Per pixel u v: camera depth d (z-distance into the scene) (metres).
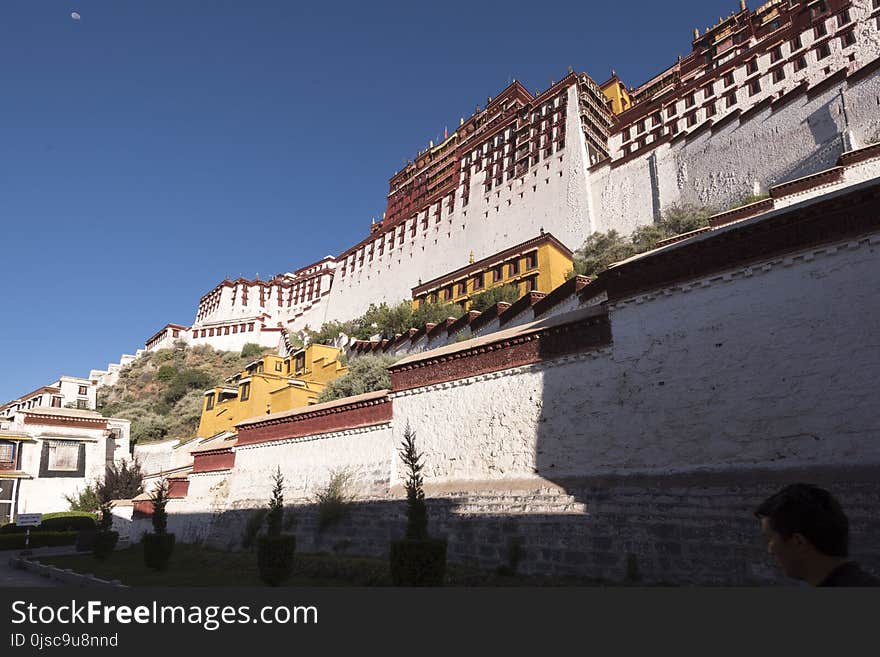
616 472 11.34
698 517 9.73
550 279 40.06
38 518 25.62
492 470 13.65
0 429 36.56
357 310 76.62
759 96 47.06
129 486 34.25
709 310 10.85
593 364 12.44
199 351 92.69
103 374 87.81
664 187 47.62
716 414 10.26
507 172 63.47
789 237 10.10
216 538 21.30
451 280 48.00
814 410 9.18
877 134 32.22
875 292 9.02
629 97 70.25
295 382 39.44
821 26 44.50
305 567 14.31
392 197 88.62
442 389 15.49
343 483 17.25
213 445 24.03
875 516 8.09
